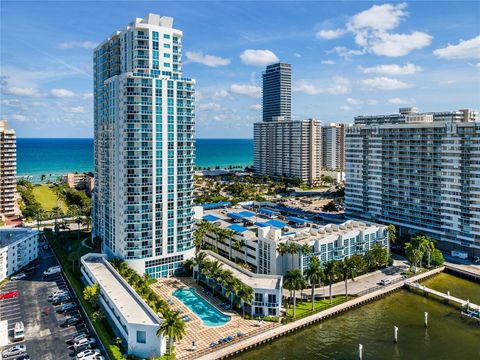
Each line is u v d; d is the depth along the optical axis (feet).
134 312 349.20
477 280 513.04
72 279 481.87
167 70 502.79
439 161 616.39
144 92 472.85
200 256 473.67
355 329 386.11
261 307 395.55
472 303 444.96
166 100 488.02
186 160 511.40
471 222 576.20
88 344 339.16
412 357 335.47
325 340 364.99
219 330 366.84
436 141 618.85
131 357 317.01
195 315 397.39
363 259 497.87
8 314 400.47
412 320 405.18
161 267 498.69
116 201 503.61
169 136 493.77
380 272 531.09
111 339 339.36
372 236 543.39
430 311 426.10
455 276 535.19
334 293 453.99
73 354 327.06
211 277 443.73
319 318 400.67
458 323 398.21
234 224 630.74
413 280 506.48
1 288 470.80
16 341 346.33
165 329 309.01
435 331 381.19
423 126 637.71
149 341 321.93
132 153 473.26
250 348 348.59
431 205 633.61
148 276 476.95
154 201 487.61
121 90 476.95
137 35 485.15
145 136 476.13
